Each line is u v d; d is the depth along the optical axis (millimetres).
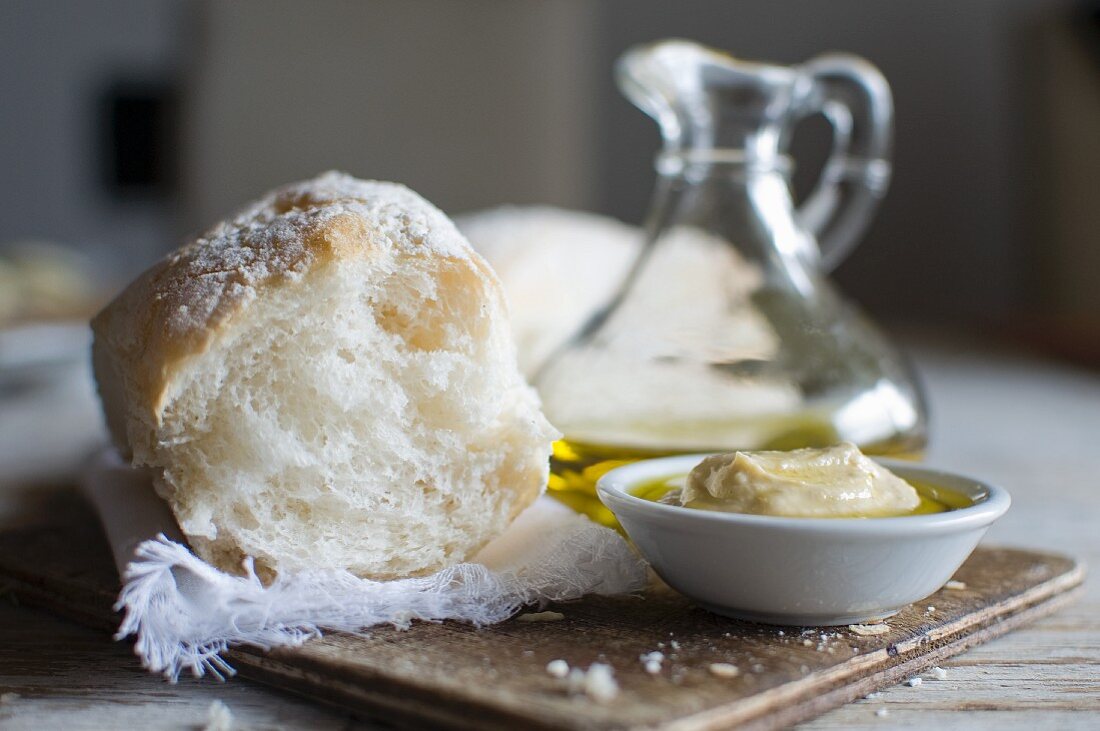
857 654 341
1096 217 1337
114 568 401
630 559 378
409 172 1306
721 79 450
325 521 376
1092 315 1344
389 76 1300
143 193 2211
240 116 1292
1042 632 384
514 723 310
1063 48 1354
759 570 347
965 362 1053
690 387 430
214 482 367
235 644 351
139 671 357
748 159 459
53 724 329
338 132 1298
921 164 1595
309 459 370
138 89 2195
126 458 440
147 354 363
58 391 873
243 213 412
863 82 500
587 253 598
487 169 1307
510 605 365
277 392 370
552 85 1307
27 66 2168
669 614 368
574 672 324
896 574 347
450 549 388
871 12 1572
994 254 1604
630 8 1606
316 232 371
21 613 398
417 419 381
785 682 325
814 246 511
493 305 380
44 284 1215
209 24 1307
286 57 1293
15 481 533
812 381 433
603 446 419
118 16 2229
